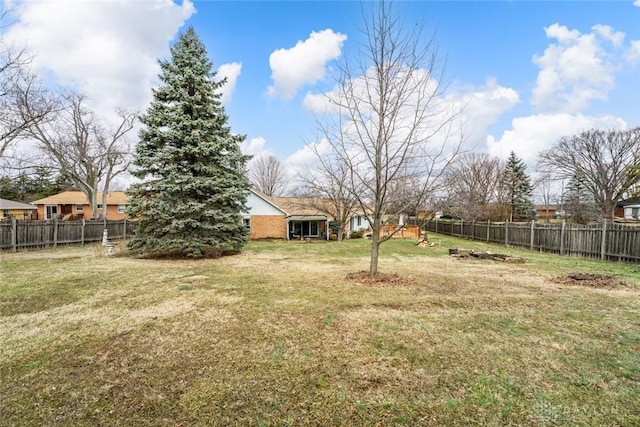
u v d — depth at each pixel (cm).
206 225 1116
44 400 255
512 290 627
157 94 1145
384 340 376
